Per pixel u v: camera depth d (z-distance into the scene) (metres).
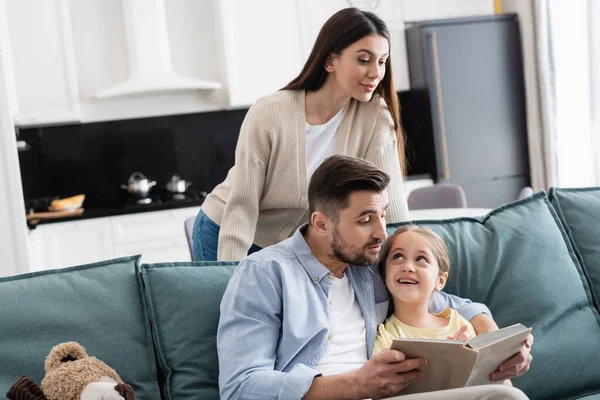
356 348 2.02
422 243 2.09
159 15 5.32
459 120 5.50
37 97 5.18
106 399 1.77
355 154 2.54
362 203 1.90
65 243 5.07
